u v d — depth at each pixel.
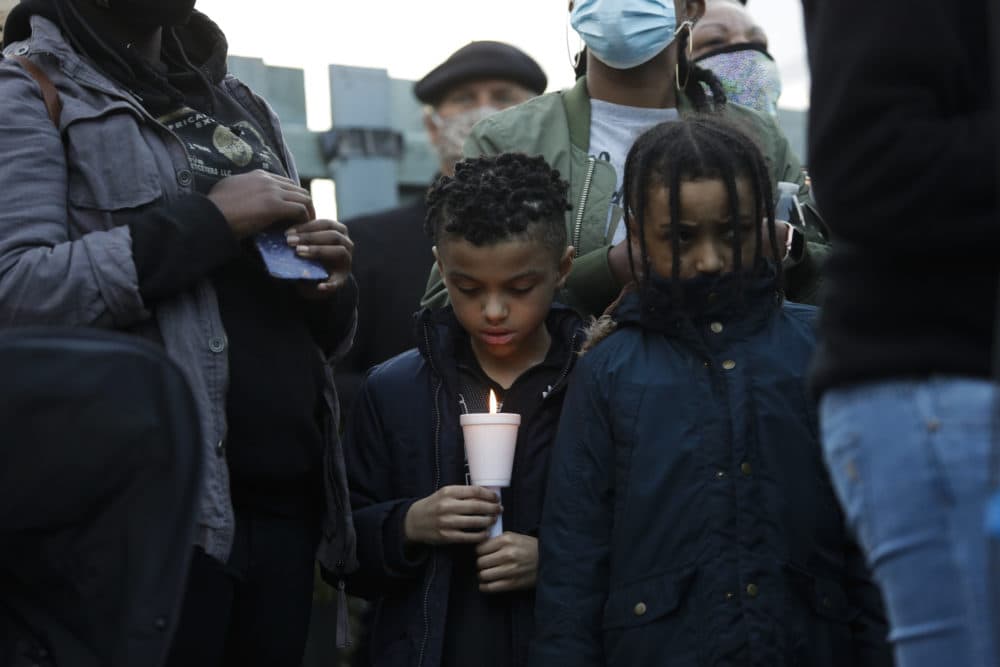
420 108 6.13
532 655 2.35
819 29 1.53
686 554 2.26
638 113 3.08
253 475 2.37
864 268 1.51
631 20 2.93
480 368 2.74
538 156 2.79
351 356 3.78
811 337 2.40
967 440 1.43
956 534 1.43
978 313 1.45
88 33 2.38
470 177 2.65
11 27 2.50
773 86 3.83
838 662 2.26
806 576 2.26
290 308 2.52
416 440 2.68
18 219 2.23
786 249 2.65
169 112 2.48
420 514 2.53
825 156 1.49
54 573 1.75
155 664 1.73
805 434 2.31
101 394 1.71
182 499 1.74
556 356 2.71
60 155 2.31
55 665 1.77
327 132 5.94
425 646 2.50
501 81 4.50
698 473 2.28
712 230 2.37
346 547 2.58
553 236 2.64
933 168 1.41
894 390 1.48
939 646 1.44
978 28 1.51
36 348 1.70
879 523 1.50
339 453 2.57
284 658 2.44
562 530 2.38
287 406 2.41
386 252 3.82
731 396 2.31
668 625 2.24
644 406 2.35
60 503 1.71
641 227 2.43
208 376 2.30
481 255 2.56
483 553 2.52
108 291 2.18
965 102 1.51
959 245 1.43
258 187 2.36
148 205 2.32
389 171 5.95
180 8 2.46
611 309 2.54
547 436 2.63
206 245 2.27
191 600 2.20
